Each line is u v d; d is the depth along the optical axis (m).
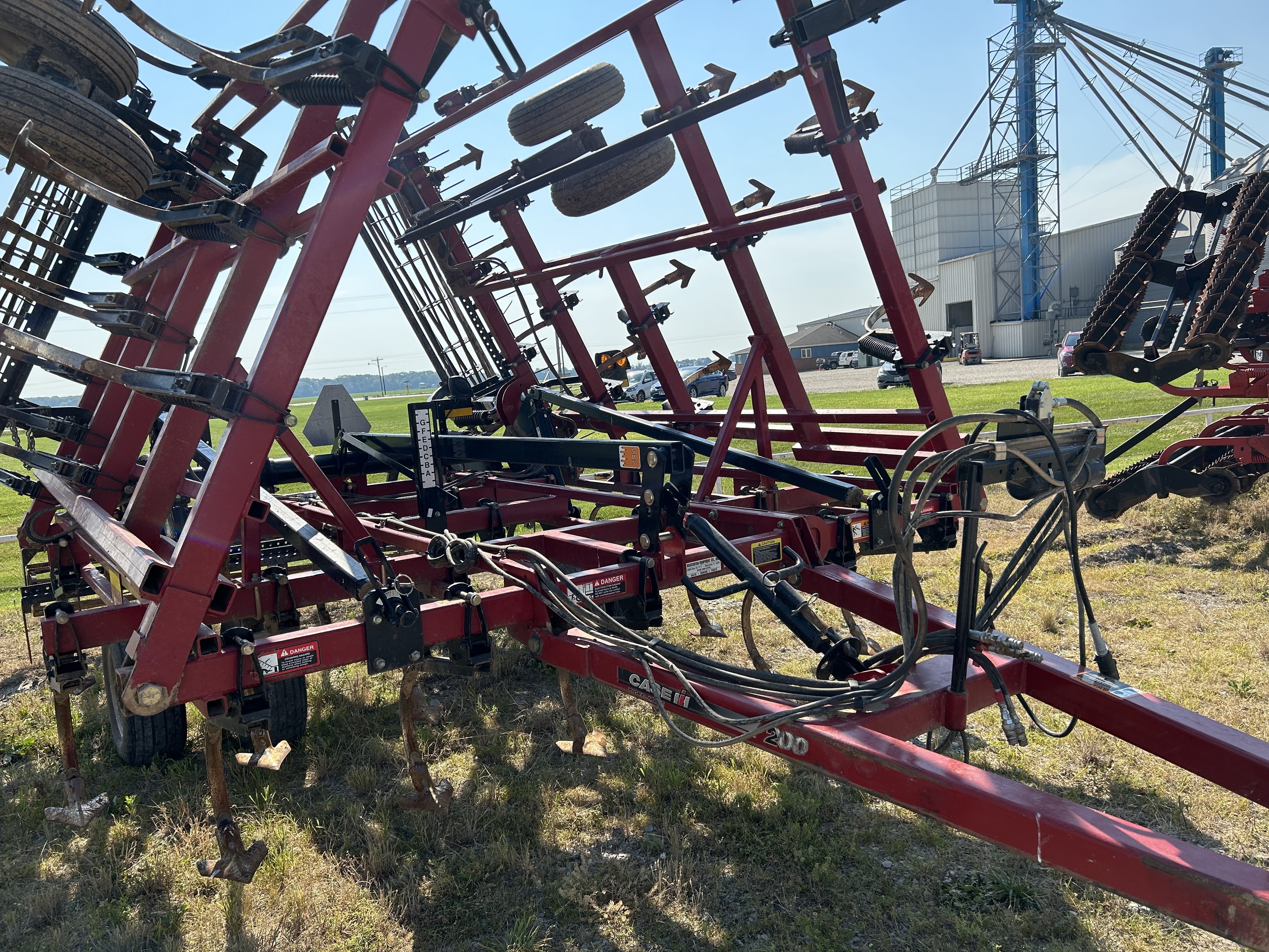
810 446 5.92
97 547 3.47
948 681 2.80
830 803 3.70
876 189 4.90
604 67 6.66
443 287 7.46
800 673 5.06
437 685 5.28
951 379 35.75
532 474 6.73
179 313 4.16
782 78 4.56
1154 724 2.54
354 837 3.60
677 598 6.82
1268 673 4.60
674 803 3.74
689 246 5.68
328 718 4.78
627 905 3.10
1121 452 8.04
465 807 3.77
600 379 7.28
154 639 2.66
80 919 3.21
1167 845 1.87
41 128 3.57
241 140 4.49
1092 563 7.02
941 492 4.65
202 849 3.57
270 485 6.08
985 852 3.31
